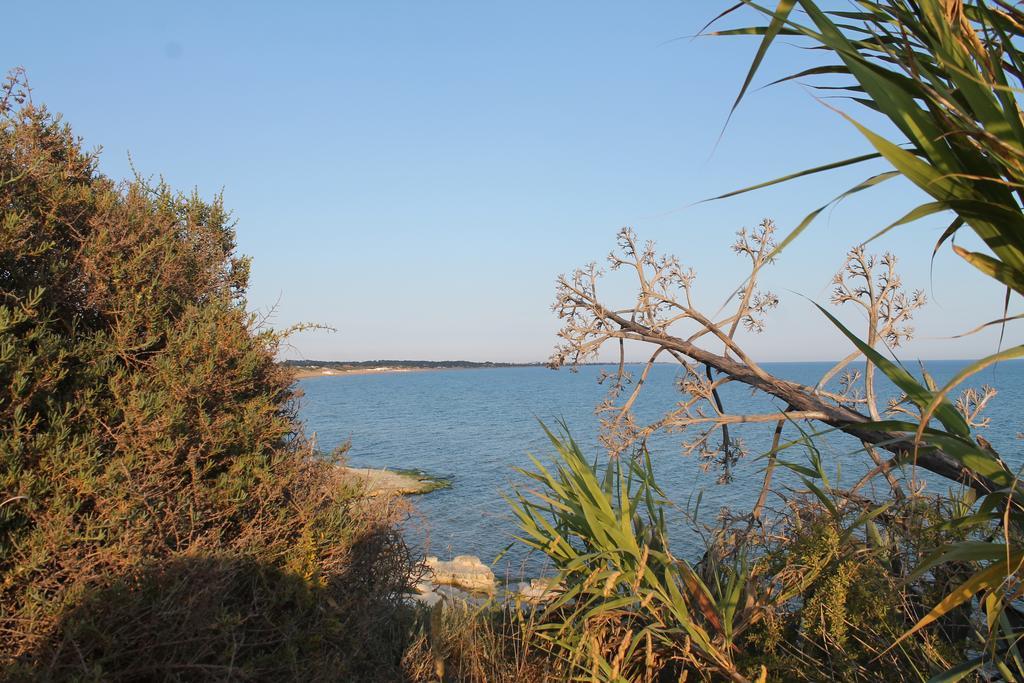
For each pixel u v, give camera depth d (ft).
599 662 10.69
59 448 10.70
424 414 278.67
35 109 13.88
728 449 13.76
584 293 14.75
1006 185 4.59
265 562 12.56
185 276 15.74
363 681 13.43
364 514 14.90
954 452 5.76
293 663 11.78
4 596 9.99
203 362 13.46
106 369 12.47
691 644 10.86
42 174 13.16
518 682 12.62
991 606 5.59
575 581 13.15
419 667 13.83
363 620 13.42
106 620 10.07
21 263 12.71
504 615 14.93
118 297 13.52
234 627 11.37
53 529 10.23
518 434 177.47
